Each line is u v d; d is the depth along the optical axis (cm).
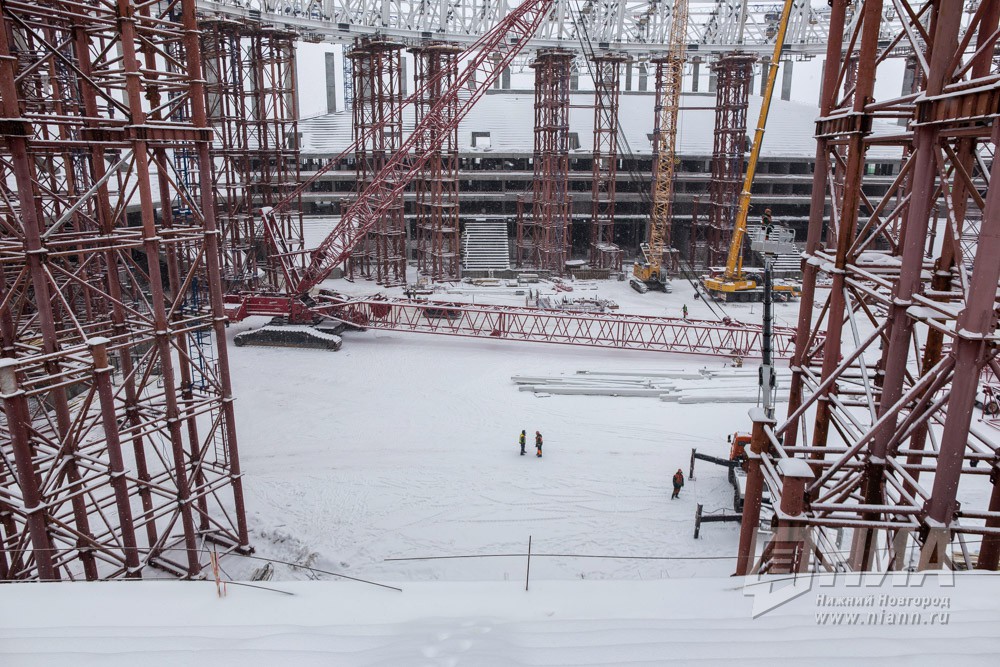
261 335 4722
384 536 2383
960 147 1220
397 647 667
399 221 6444
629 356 4544
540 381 3978
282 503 2609
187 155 4650
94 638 705
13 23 1622
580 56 7144
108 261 1942
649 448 3084
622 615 774
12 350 1661
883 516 1083
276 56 5912
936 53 908
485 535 2380
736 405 3647
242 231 6600
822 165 1378
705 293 6319
